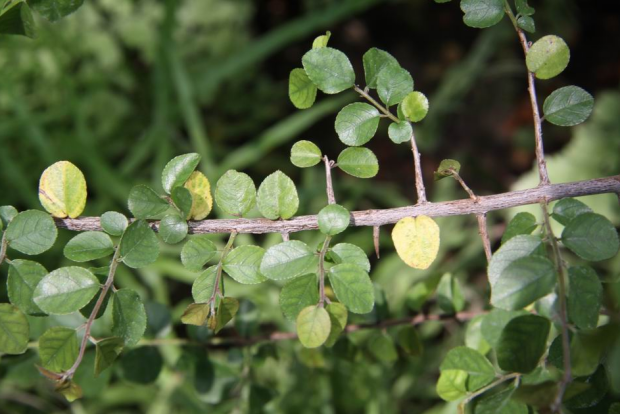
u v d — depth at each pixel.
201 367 0.55
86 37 1.01
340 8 1.02
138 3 1.08
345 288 0.40
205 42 1.11
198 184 0.42
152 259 0.41
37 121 0.94
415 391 0.79
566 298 0.38
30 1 0.41
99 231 0.41
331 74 0.42
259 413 0.56
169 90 0.97
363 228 0.97
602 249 0.38
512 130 1.25
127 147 1.03
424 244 0.41
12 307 0.40
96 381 0.51
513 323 0.38
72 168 0.42
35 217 0.41
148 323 0.54
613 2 1.30
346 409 0.72
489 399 0.40
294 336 0.55
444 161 0.42
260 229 0.42
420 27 1.36
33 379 0.53
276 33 1.02
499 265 0.38
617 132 0.90
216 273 0.41
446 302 0.54
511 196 0.42
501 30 1.19
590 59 1.28
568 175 0.91
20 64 0.96
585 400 0.40
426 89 1.31
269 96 1.18
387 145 1.25
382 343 0.54
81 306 0.40
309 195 0.98
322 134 1.22
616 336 0.37
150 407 0.73
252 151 0.92
